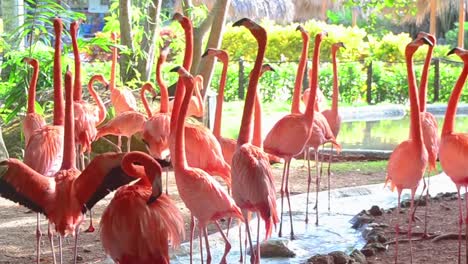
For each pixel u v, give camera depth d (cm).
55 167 580
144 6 1139
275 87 1800
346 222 678
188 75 481
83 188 446
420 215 682
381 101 1831
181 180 477
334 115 771
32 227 668
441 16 2650
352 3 1393
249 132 529
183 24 612
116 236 394
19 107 888
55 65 594
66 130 499
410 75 520
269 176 509
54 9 893
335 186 841
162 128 687
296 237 627
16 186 455
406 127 1398
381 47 2066
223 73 620
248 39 2120
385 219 666
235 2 2281
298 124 627
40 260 562
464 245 582
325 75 1828
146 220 388
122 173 435
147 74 1116
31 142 579
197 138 564
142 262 393
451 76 1834
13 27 1073
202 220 478
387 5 1340
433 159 646
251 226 650
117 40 1143
